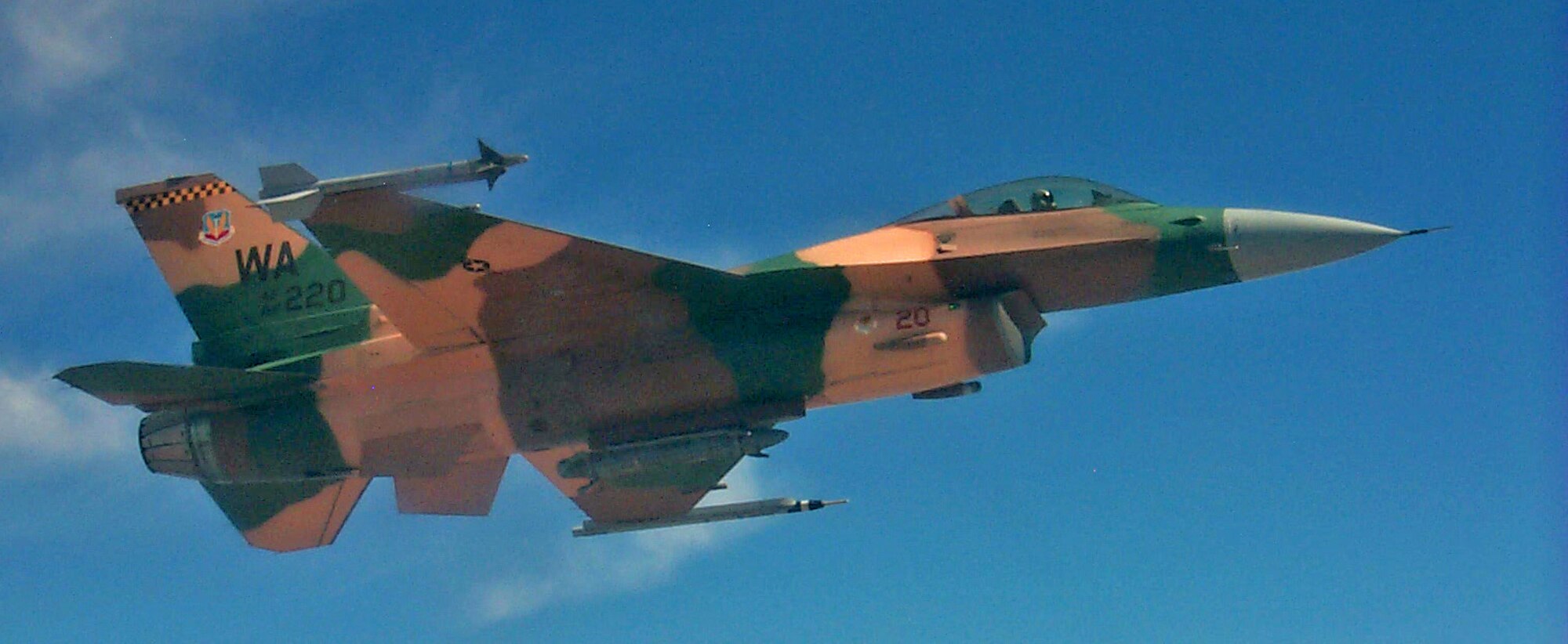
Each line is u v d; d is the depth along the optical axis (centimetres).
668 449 1501
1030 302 1526
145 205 1758
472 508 1733
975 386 1574
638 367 1502
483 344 1541
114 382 1540
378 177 1319
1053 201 1544
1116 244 1492
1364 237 1502
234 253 1747
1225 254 1500
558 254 1452
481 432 1543
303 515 1784
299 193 1336
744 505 1686
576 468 1530
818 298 1506
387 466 1581
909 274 1495
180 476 1634
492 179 1326
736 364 1487
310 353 1691
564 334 1524
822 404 1522
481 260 1457
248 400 1598
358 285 1484
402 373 1559
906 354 1476
